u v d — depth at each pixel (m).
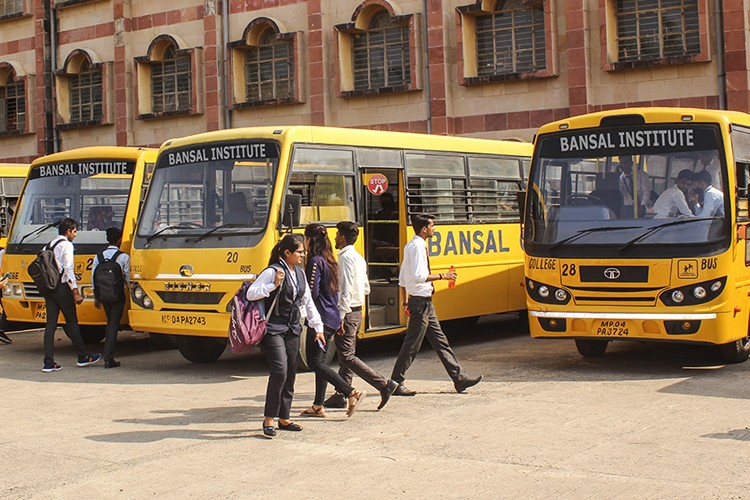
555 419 9.56
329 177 13.54
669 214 11.88
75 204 15.73
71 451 8.94
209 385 12.49
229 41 27.16
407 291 10.98
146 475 7.97
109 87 29.45
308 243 10.12
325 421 9.87
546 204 12.66
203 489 7.49
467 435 9.00
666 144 12.07
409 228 14.52
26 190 16.38
